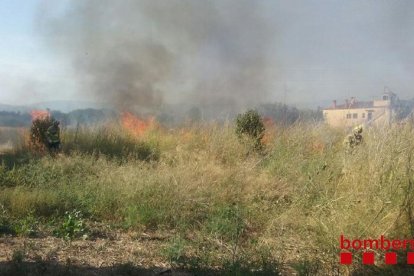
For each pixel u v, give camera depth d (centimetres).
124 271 446
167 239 555
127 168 847
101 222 620
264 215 635
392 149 593
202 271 443
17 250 477
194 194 699
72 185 733
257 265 454
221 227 568
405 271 444
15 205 626
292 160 897
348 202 548
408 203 494
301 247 522
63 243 525
